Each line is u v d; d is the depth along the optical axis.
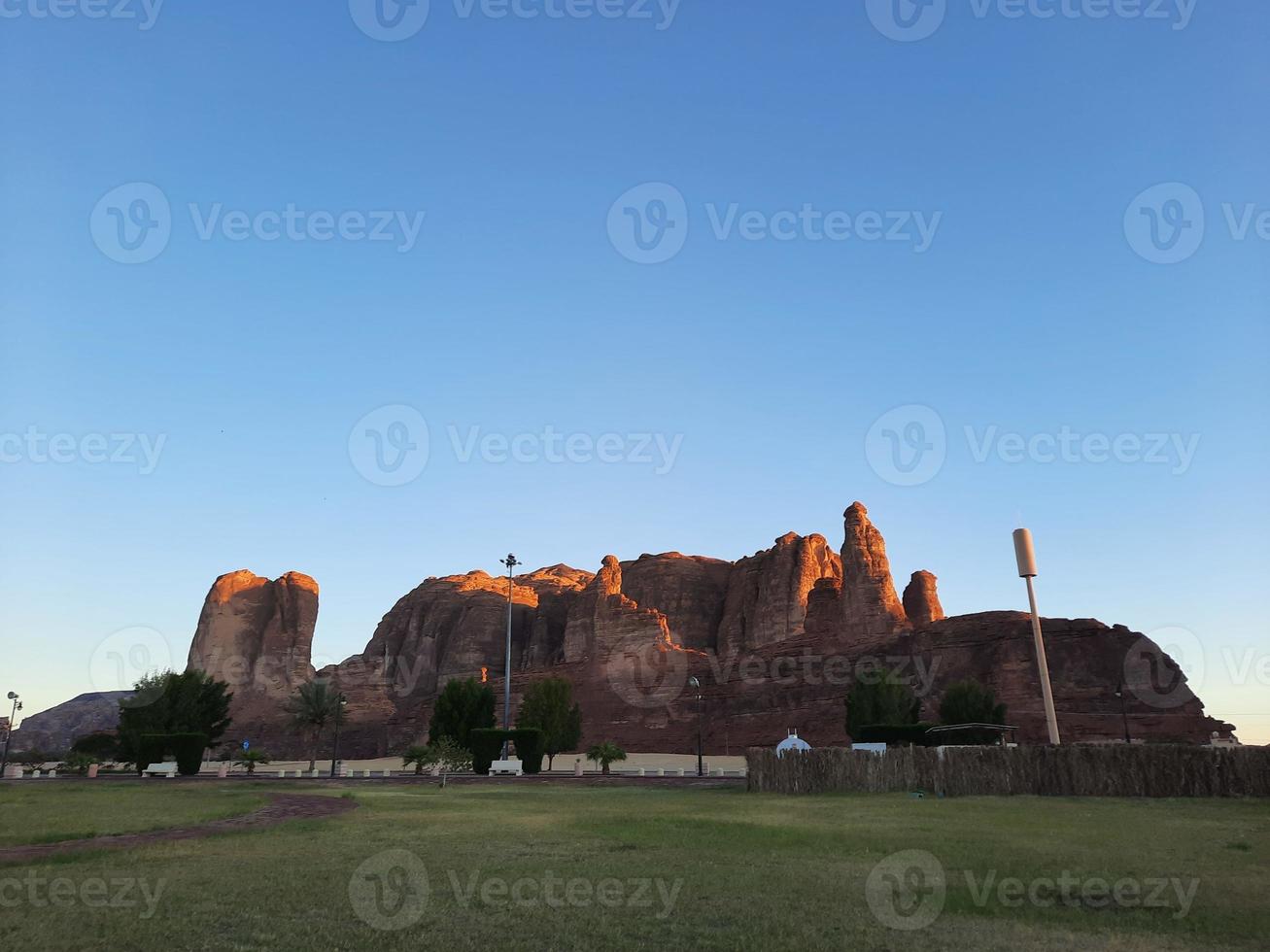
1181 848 19.64
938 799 36.66
